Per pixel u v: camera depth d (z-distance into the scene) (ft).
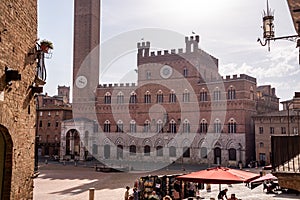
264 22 39.91
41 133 262.06
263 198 74.49
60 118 257.96
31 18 38.04
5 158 32.73
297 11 35.96
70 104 302.04
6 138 32.55
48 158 252.21
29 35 37.32
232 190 104.78
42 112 263.29
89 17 246.68
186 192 80.33
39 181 135.23
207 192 100.58
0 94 29.55
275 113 197.16
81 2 250.37
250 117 210.79
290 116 186.50
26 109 36.94
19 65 34.32
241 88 206.08
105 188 115.34
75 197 97.09
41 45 41.47
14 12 32.60
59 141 255.91
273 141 53.26
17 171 34.27
